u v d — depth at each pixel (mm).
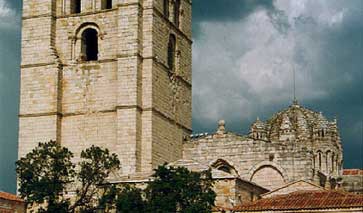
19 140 80062
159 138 78438
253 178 81125
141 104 77375
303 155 80062
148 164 76125
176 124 83125
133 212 60562
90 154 67500
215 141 83375
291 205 63469
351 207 61250
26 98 80688
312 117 108625
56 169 66312
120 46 77938
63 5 82375
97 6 81000
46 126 79312
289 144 81062
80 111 79188
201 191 61375
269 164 80812
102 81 79000
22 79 81312
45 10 82000
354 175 95375
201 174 65438
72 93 79938
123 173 75062
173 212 59969
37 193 65125
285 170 80188
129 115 76125
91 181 67188
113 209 68062
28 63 81438
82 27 81250
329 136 106125
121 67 77375
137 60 77188
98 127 78188
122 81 77125
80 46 81062
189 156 83875
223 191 71125
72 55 80812
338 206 61594
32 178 65938
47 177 65688
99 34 80062
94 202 69250
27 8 82750
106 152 68125
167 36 82938
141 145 76625
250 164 81562
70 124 79312
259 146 81688
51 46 81250
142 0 79562
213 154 83062
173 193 60438
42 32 81688
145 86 77875
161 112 79500
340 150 108125
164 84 80938
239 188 72000
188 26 89688
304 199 64625
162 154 78812
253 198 75750
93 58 82938
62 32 81812
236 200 70750
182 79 86062
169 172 61781
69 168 68500
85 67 79938
